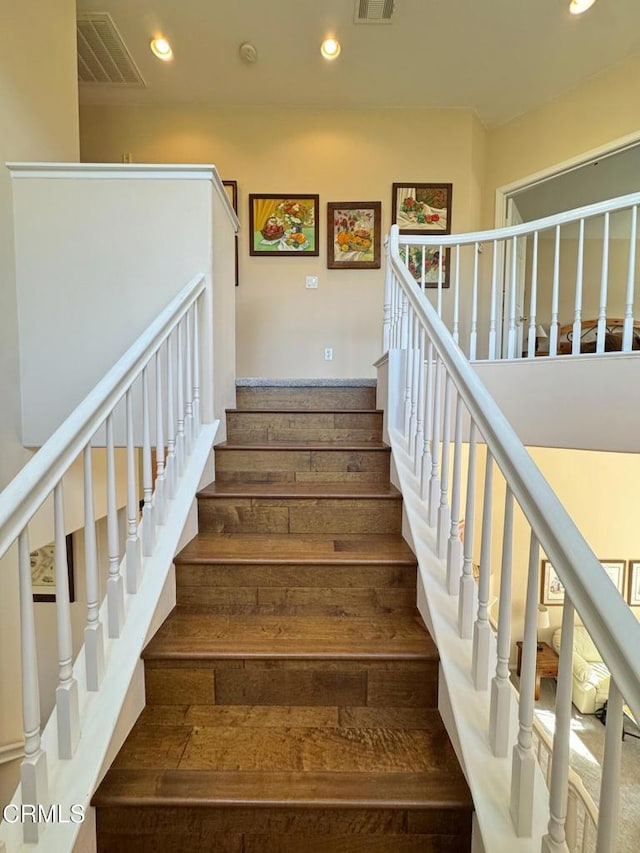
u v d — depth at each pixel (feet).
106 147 13.82
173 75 12.57
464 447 11.95
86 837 3.49
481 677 4.13
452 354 4.73
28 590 3.27
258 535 6.46
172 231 7.16
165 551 5.44
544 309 18.70
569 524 2.86
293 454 7.48
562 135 12.75
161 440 5.67
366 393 9.68
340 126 13.87
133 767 3.85
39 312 7.22
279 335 14.33
